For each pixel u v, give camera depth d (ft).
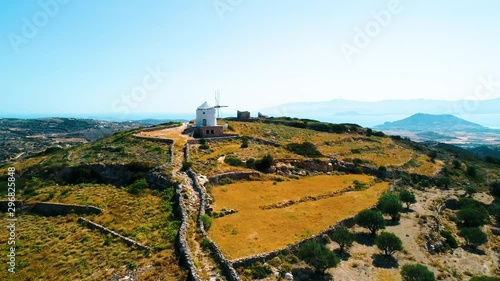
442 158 410.93
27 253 143.43
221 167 235.40
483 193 299.79
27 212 189.98
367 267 142.72
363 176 277.85
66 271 126.31
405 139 495.82
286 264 131.13
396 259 153.48
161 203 176.04
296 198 205.67
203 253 129.29
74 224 169.58
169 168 215.92
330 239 160.04
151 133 323.78
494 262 168.04
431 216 212.23
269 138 352.08
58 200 194.49
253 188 217.15
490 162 484.74
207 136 324.19
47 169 233.55
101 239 148.56
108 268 123.44
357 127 481.46
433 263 156.25
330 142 372.17
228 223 162.50
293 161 274.57
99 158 246.68
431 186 294.87
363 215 175.22
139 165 221.46
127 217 165.89
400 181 282.36
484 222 221.87
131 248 136.56
